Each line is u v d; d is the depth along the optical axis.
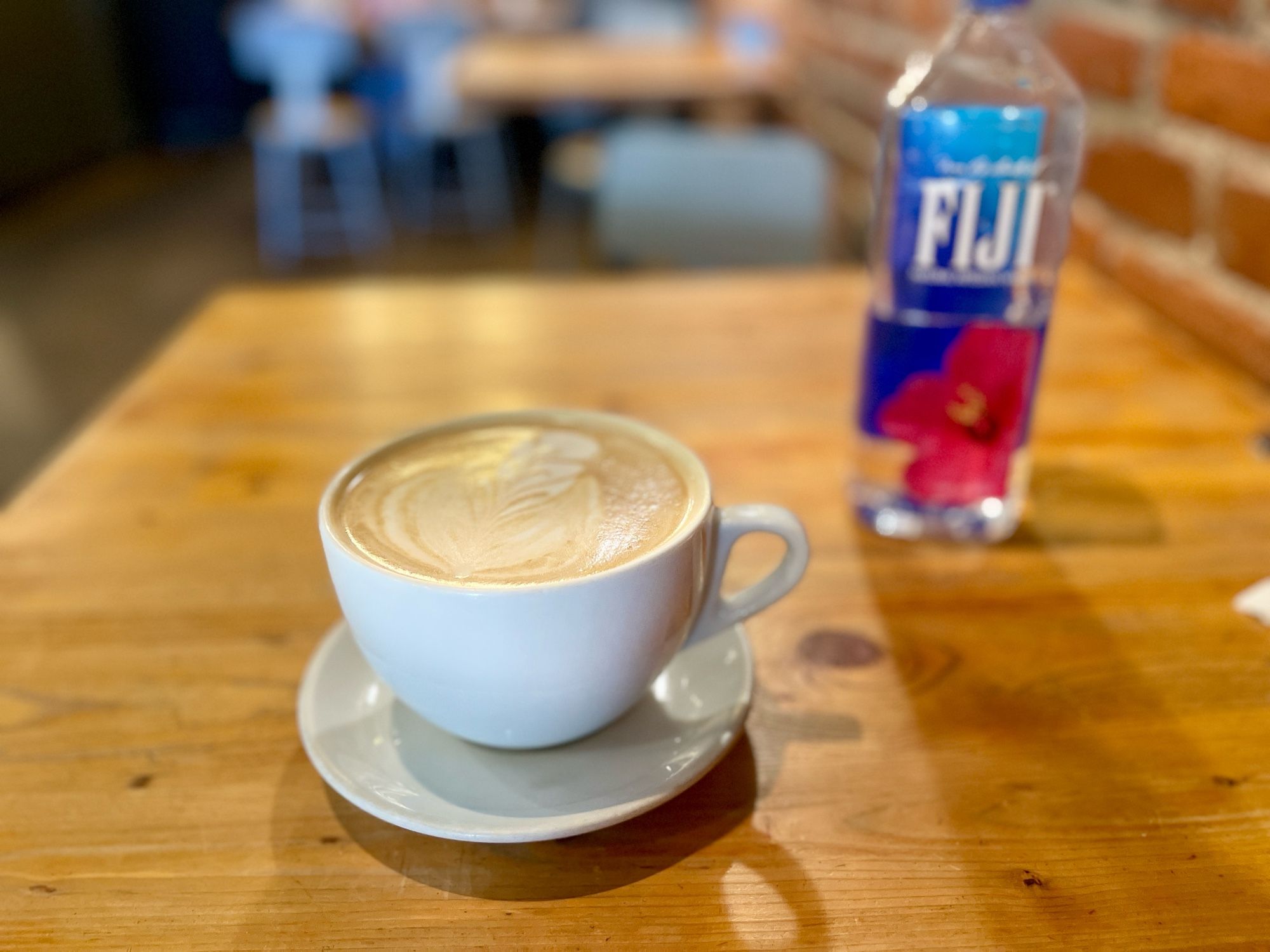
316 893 0.34
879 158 0.56
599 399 0.73
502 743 0.38
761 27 2.64
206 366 0.79
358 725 0.40
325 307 0.92
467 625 0.33
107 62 4.89
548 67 2.50
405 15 3.84
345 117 3.81
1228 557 0.54
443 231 3.94
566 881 0.34
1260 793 0.38
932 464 0.55
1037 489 0.61
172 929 0.33
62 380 2.61
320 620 0.49
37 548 0.55
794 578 0.40
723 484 0.61
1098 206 0.96
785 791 0.38
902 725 0.42
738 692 0.40
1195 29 0.79
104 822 0.37
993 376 0.52
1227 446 0.66
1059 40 1.01
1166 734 0.41
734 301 0.92
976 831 0.36
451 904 0.34
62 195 4.32
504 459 0.43
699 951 0.32
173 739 0.41
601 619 0.33
